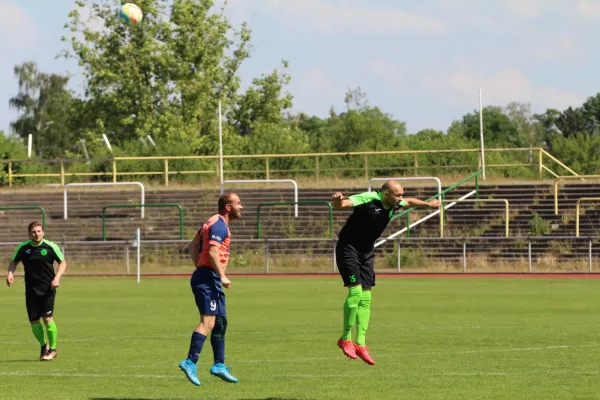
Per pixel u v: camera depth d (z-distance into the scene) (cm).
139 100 15088
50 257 2930
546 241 8594
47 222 9844
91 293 6088
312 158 12419
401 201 2447
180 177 12238
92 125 15325
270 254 8700
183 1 15338
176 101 15312
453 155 12031
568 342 3291
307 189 10212
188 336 3619
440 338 3447
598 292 5925
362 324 2472
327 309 4841
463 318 4262
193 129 14875
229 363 2825
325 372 2611
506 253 8494
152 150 12675
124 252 9088
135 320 4300
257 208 8975
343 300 5416
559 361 2788
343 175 12125
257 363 2820
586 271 7775
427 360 2839
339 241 2481
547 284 6662
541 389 2266
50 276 2938
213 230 2259
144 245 9156
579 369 2614
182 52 15375
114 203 10394
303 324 4059
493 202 9594
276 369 2683
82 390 2312
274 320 4247
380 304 5078
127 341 3447
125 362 2855
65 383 2427
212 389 2325
